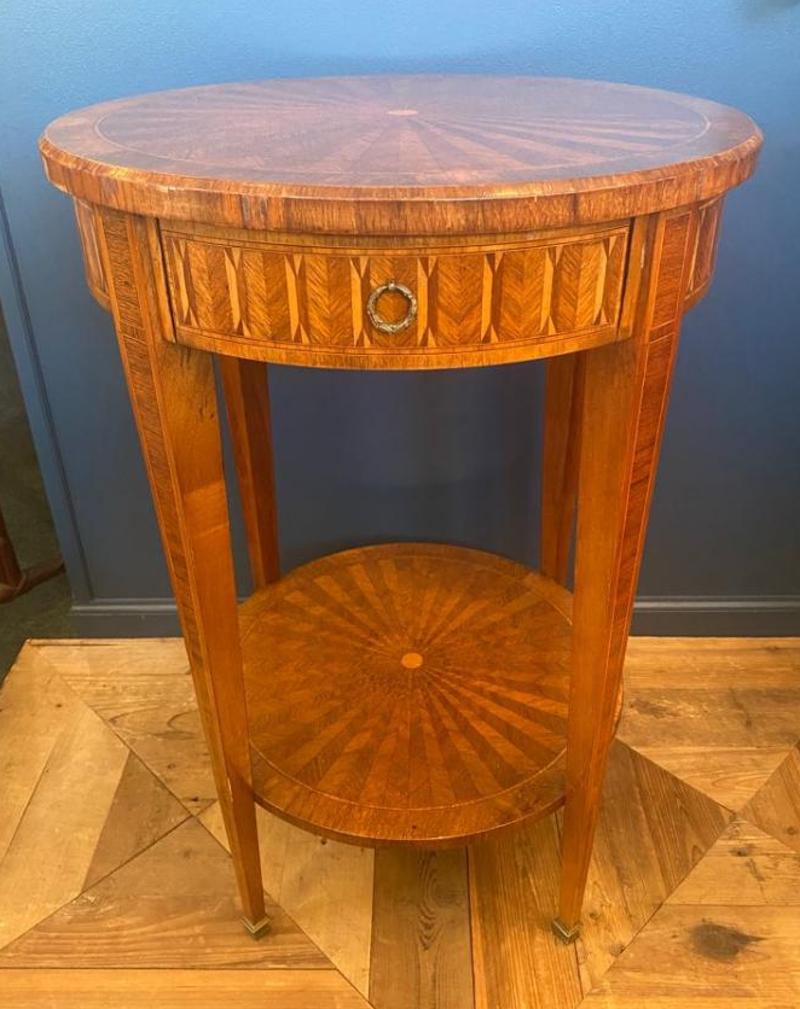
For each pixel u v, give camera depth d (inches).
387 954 37.7
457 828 34.3
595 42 40.6
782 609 54.4
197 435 27.4
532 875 41.1
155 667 53.7
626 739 48.3
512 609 46.8
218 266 23.2
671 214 23.3
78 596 55.0
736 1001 35.9
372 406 48.9
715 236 27.7
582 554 29.5
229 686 32.4
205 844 42.7
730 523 52.1
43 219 43.6
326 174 22.0
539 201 20.8
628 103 32.0
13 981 36.8
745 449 49.7
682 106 31.2
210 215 21.5
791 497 51.0
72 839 42.9
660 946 37.9
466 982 36.6
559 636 44.9
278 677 42.4
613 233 23.1
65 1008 35.7
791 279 45.1
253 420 44.3
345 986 36.5
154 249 23.8
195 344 24.9
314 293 22.8
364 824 34.6
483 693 41.3
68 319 46.2
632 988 36.4
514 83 37.0
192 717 50.2
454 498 51.8
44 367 47.5
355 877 41.1
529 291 23.0
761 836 42.8
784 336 46.5
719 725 49.2
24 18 39.8
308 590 48.4
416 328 23.2
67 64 40.8
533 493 51.5
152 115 30.5
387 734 39.0
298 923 39.0
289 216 20.9
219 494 28.8
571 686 32.4
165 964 37.4
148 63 41.0
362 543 53.4
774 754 47.3
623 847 42.3
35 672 53.4
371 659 43.5
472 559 50.7
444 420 49.2
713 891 40.2
